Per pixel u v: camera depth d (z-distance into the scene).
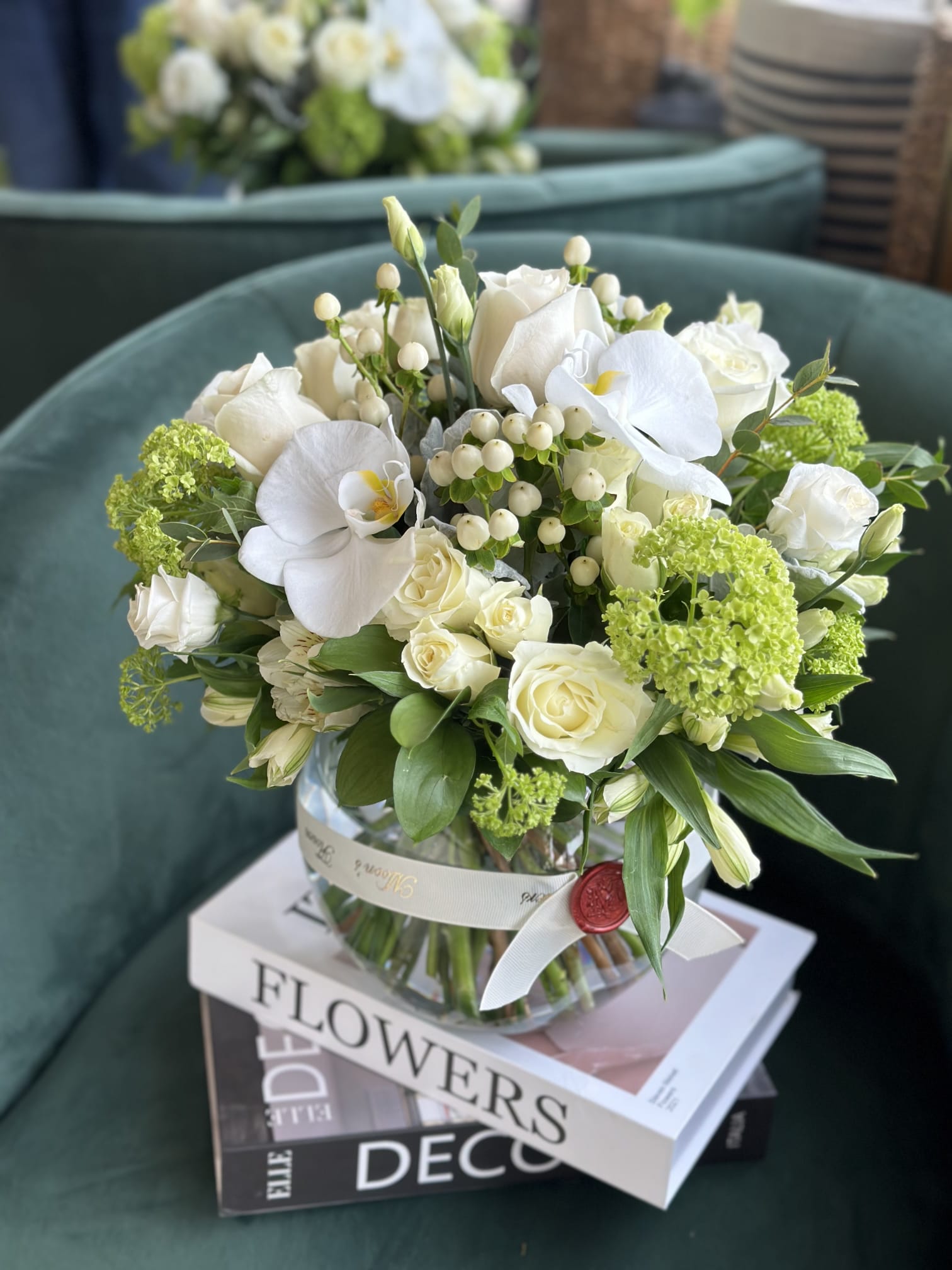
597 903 0.62
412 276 1.03
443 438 0.57
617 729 0.51
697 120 1.96
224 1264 0.71
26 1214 0.74
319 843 0.68
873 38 1.45
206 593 0.56
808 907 1.00
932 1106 0.82
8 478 0.84
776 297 1.00
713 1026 0.75
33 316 1.38
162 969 0.90
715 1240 0.73
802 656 0.56
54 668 0.82
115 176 2.37
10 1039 0.81
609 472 0.54
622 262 1.04
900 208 1.35
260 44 1.60
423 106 1.62
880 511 0.66
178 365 0.94
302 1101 0.74
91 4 2.19
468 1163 0.75
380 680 0.51
